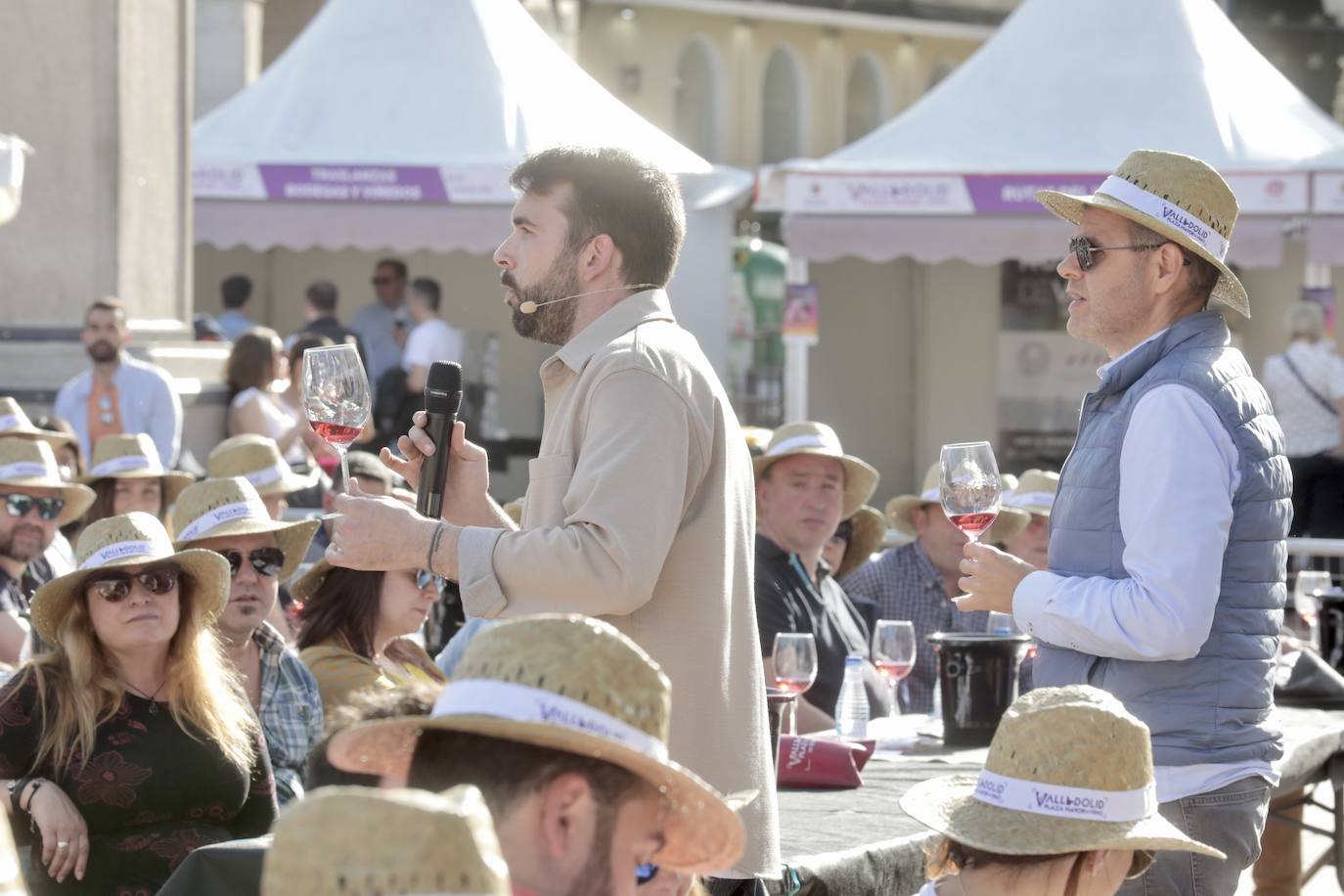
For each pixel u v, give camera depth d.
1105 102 18.28
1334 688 9.33
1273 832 9.23
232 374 14.86
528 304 4.53
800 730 8.12
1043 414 27.69
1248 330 25.08
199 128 17.67
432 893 1.81
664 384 4.24
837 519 8.76
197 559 6.32
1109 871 4.21
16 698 6.20
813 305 18.38
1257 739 5.14
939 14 44.22
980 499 5.75
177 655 6.36
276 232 17.22
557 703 2.52
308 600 7.45
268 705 7.14
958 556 10.00
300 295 28.34
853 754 7.04
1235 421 5.05
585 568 4.07
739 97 41.72
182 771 6.27
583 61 39.38
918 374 28.02
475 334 27.84
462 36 17.69
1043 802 4.16
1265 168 17.41
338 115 17.27
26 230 15.92
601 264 4.48
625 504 4.11
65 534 10.95
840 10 42.59
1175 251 5.24
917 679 9.85
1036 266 27.56
